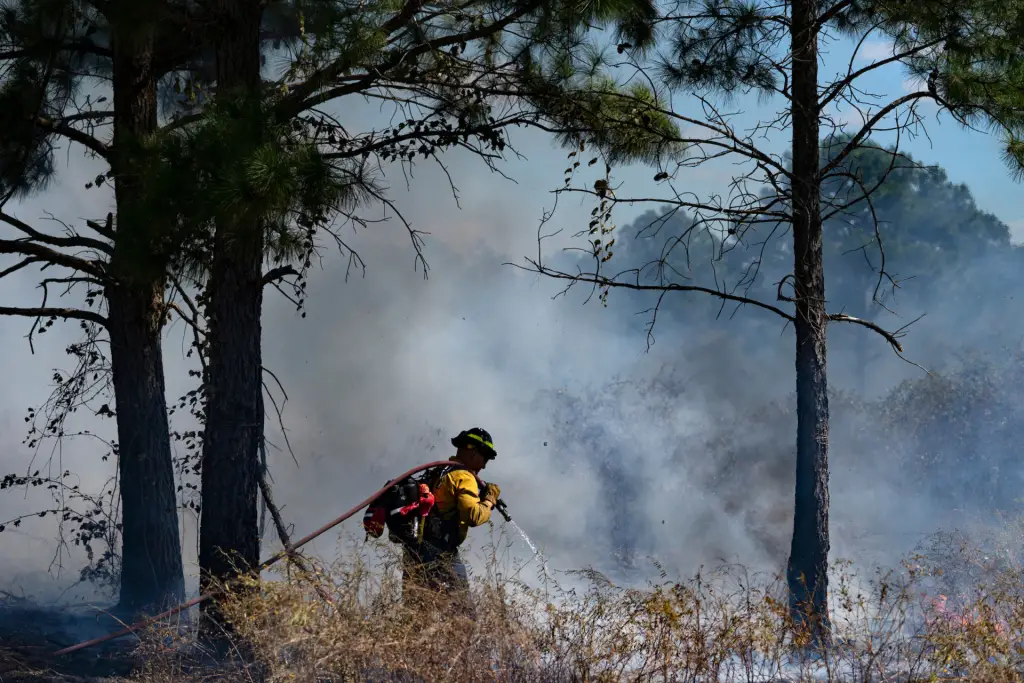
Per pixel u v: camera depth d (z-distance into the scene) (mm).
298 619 5699
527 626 6430
